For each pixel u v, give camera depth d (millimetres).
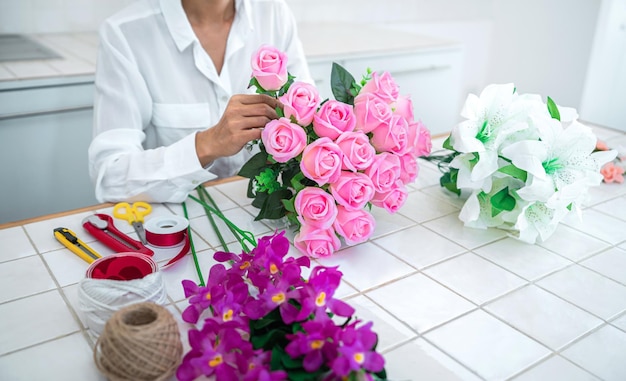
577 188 854
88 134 1808
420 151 941
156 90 1347
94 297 656
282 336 611
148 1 1314
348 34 2498
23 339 667
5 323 692
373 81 869
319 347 560
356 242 868
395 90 881
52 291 762
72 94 1727
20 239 896
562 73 2834
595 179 890
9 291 757
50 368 622
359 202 810
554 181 874
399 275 816
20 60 1813
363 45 2256
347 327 593
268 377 536
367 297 758
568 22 2748
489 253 894
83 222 935
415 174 928
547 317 731
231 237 917
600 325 719
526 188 862
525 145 854
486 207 952
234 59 1409
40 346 656
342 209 833
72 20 2234
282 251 731
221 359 575
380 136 840
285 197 893
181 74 1353
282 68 885
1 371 614
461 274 826
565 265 866
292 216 898
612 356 661
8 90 1630
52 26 2207
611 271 854
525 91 3078
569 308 753
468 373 624
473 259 872
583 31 2682
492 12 3209
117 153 1175
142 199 1057
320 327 573
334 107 808
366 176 815
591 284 814
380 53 2201
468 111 904
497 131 906
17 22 2145
